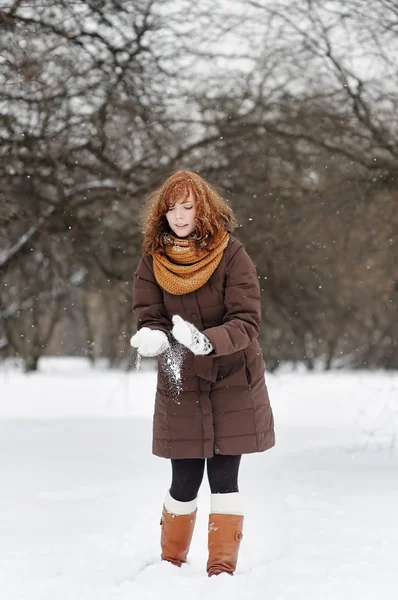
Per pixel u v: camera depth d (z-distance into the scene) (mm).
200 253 4750
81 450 9352
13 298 19516
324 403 17625
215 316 4859
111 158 12711
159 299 4938
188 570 4887
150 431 11164
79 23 10734
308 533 5531
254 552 5219
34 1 10156
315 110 12172
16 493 6902
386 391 20078
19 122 11664
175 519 4922
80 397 22203
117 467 8211
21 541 5344
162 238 4848
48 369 41719
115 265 14617
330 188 12500
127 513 6188
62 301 24516
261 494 6902
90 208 13344
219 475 4840
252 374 4844
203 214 4730
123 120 12211
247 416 4793
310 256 13586
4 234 14438
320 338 20266
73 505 6449
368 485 7301
